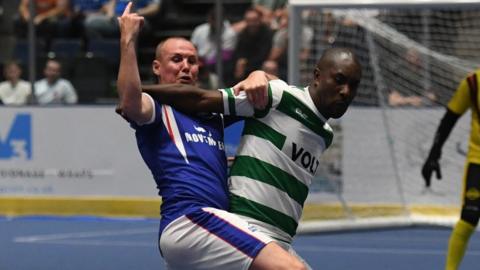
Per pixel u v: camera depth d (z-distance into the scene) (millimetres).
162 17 37781
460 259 20375
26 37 36594
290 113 11695
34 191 32438
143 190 31594
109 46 35656
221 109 11703
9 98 34469
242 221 11242
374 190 29016
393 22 29156
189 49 12180
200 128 11859
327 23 28656
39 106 32250
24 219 31484
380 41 29141
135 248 25422
